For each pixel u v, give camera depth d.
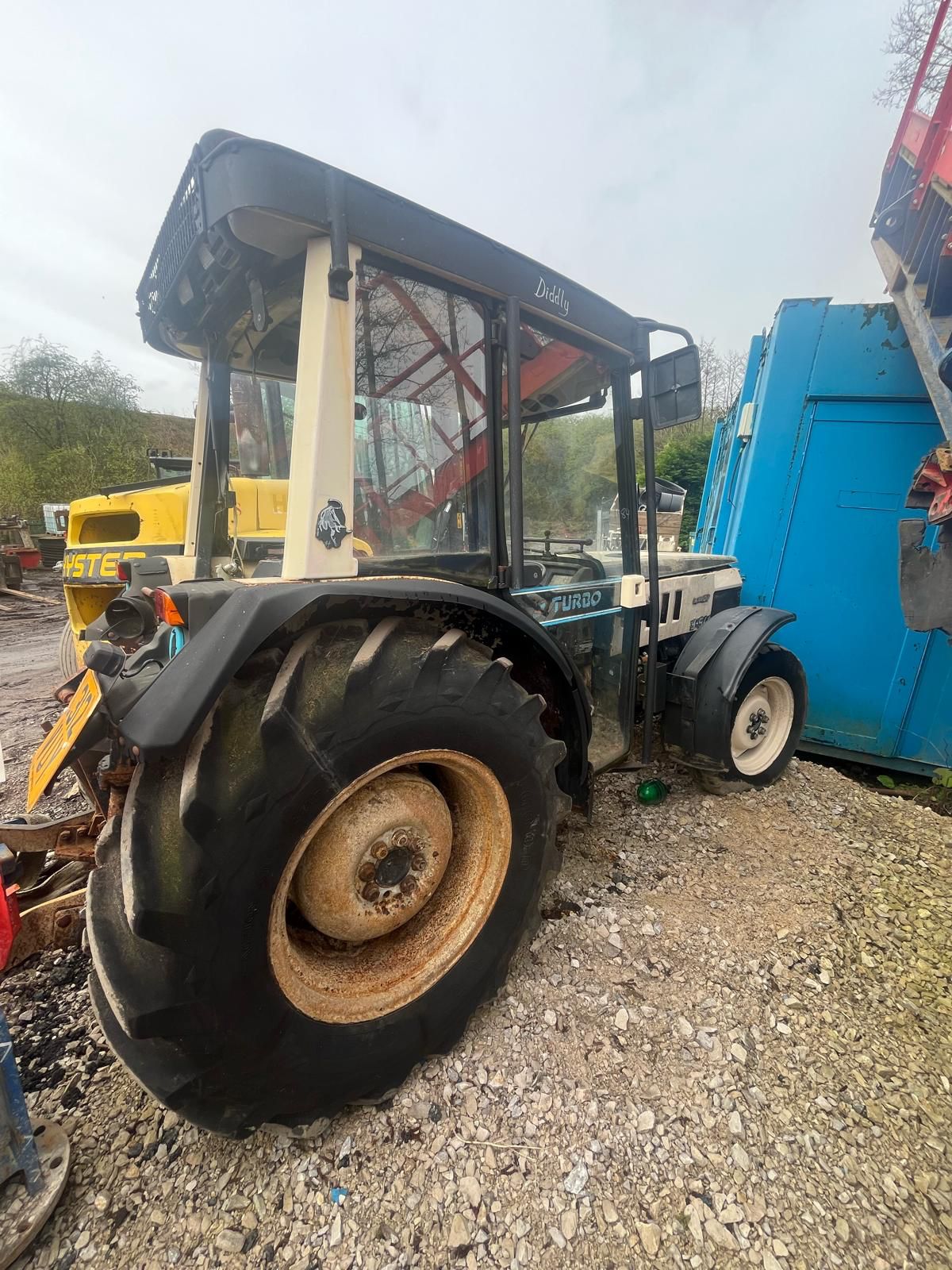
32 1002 1.71
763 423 3.74
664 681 2.90
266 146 1.19
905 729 3.70
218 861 1.09
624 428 2.34
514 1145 1.32
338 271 1.28
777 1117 1.40
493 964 1.58
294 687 1.20
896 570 3.56
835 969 1.86
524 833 1.62
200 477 2.29
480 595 1.58
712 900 2.15
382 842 1.42
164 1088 1.10
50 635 7.11
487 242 1.62
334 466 1.37
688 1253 1.14
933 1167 1.31
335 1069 1.29
